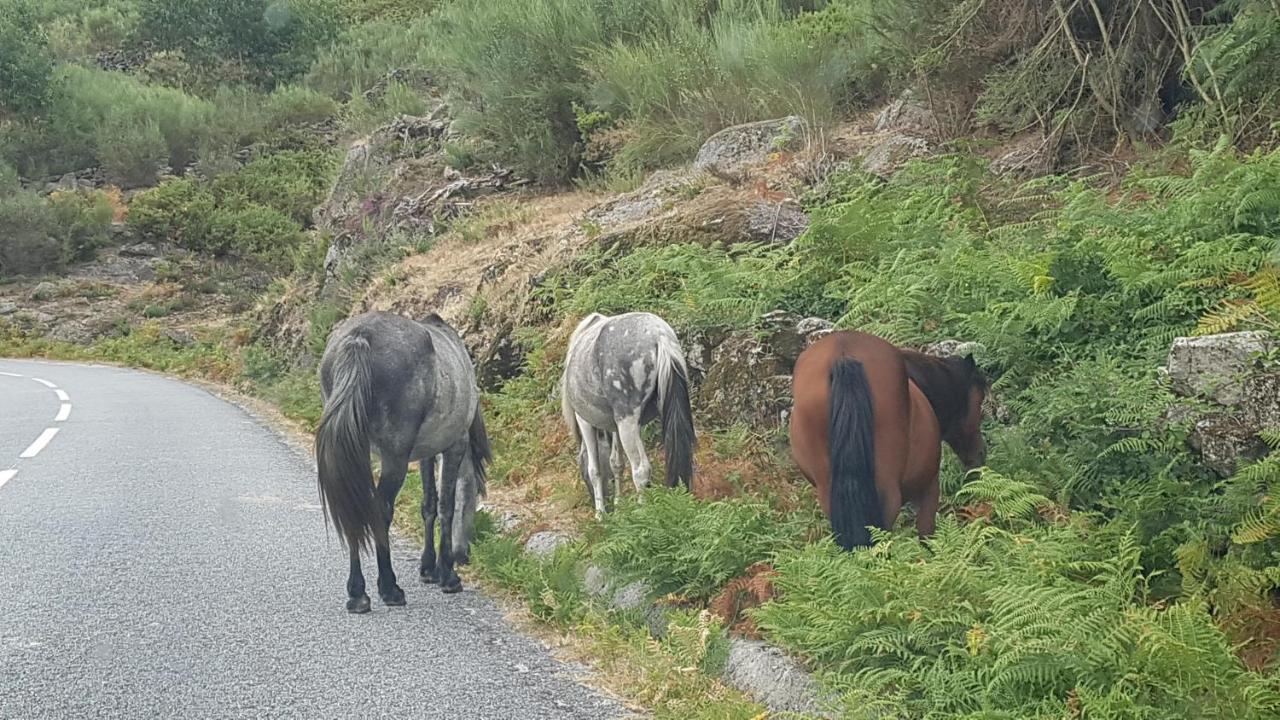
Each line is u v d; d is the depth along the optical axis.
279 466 11.93
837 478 5.17
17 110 52.88
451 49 24.67
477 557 7.38
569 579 6.79
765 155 16.19
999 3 13.54
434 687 5.09
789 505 7.46
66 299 40.75
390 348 6.58
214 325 37.81
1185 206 8.28
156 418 17.20
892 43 15.60
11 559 7.44
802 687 4.92
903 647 4.72
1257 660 4.44
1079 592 4.54
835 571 5.07
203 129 54.00
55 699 4.81
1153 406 6.23
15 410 18.55
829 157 14.55
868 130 15.96
